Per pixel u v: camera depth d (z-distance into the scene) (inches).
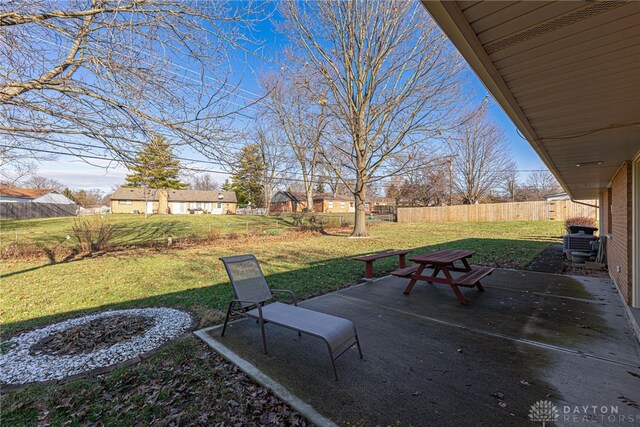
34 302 193.2
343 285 220.4
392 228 775.7
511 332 131.3
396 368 102.3
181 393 91.1
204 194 1724.9
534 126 107.3
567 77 72.1
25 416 82.7
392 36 481.4
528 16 51.2
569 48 60.2
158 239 530.9
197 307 172.1
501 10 50.0
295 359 109.7
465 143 1169.4
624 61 65.0
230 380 97.7
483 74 70.3
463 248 389.1
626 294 166.1
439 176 1134.4
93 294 210.4
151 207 1556.3
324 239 556.1
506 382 92.9
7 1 105.3
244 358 110.4
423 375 97.7
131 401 88.0
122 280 253.3
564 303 169.6
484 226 753.0
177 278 255.6
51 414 83.4
